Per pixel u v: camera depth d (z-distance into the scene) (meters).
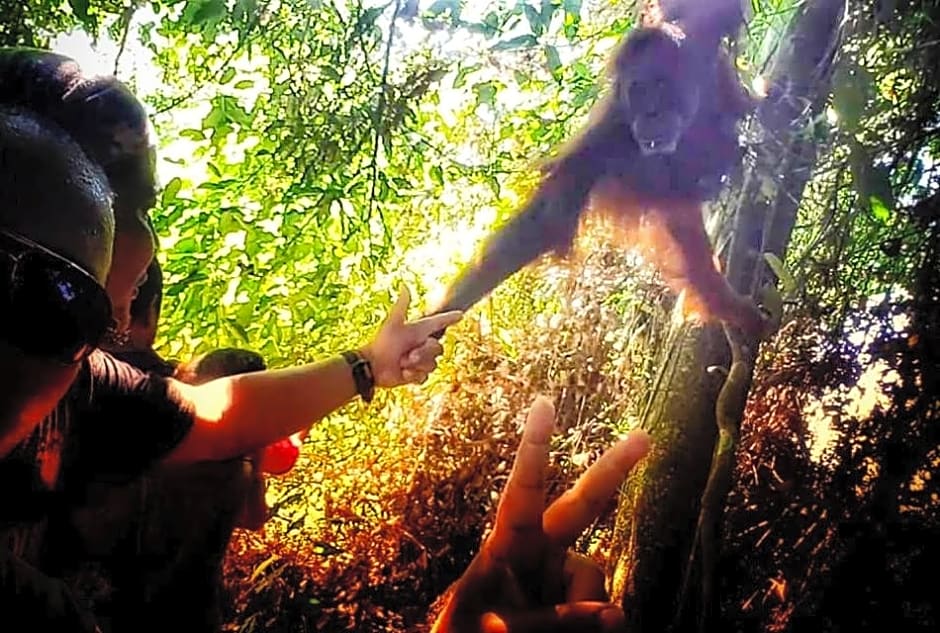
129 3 2.97
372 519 3.62
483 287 2.46
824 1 2.29
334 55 2.92
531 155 3.23
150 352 1.87
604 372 3.55
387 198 3.06
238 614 3.35
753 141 2.35
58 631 0.80
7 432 0.84
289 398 1.59
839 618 2.45
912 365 2.43
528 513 1.20
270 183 3.21
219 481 1.85
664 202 2.47
